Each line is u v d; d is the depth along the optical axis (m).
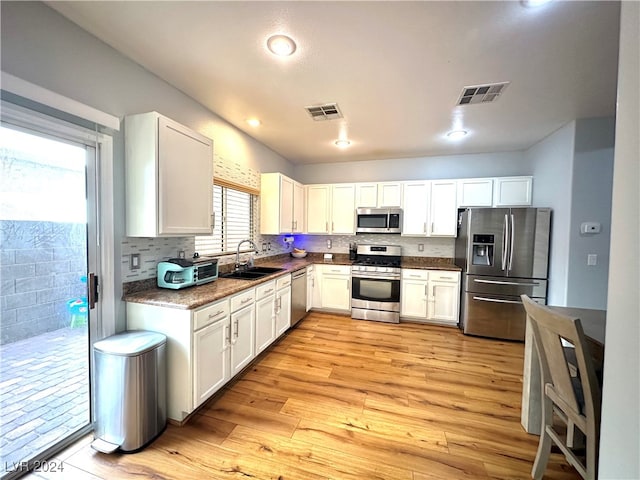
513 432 1.76
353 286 4.03
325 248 4.74
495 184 3.70
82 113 1.55
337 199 4.33
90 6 1.42
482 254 3.47
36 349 1.50
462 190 3.81
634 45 0.66
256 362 2.67
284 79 2.08
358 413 1.92
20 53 1.34
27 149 1.42
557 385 1.30
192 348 1.75
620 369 0.70
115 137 1.81
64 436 1.58
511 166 3.90
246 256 3.46
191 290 2.11
